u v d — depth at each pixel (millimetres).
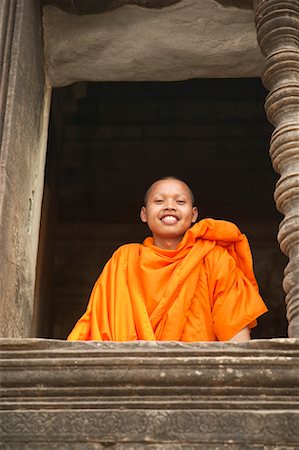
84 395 5168
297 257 6094
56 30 8359
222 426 4953
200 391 5109
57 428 5016
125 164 17828
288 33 7320
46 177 14234
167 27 8305
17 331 6816
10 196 6676
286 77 7066
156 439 4949
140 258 7199
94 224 17359
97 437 4980
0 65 7062
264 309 7027
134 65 8586
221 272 7094
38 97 7980
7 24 7312
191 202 7742
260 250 16625
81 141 18000
